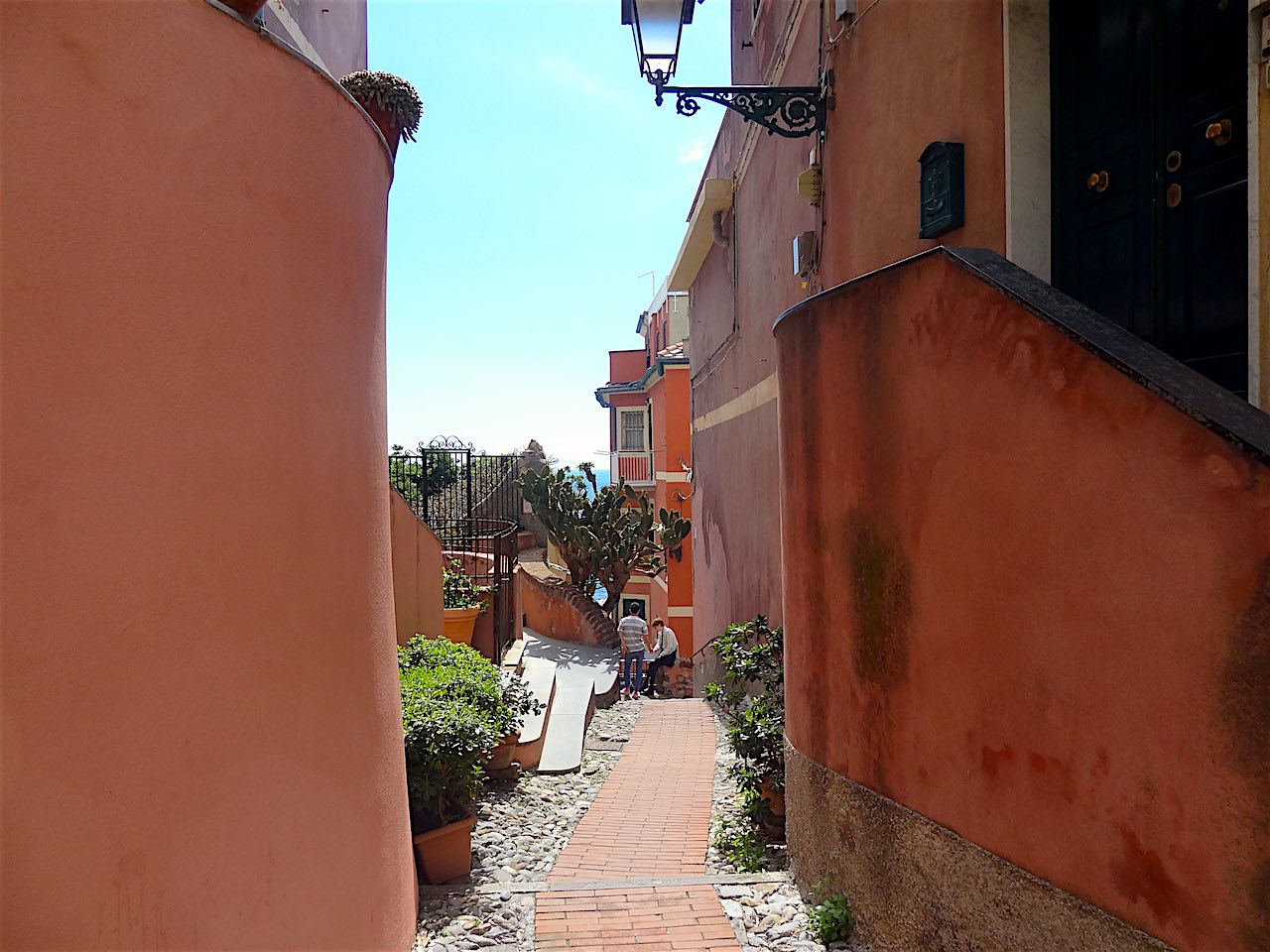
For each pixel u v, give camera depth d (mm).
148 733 1984
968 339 3010
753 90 6379
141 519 1990
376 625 3445
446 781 4664
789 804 4809
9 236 1717
